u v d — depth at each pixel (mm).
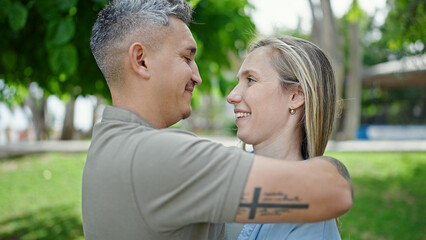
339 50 11828
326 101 1351
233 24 3562
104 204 1066
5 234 5012
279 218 968
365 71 16672
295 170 973
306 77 1300
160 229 1015
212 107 28000
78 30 2781
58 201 6840
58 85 4027
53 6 2359
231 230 1363
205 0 3385
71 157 11859
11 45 3215
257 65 1349
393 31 8094
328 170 1017
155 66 1165
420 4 6785
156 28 1159
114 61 1174
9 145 14820
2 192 7488
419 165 9094
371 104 21125
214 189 956
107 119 1191
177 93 1214
